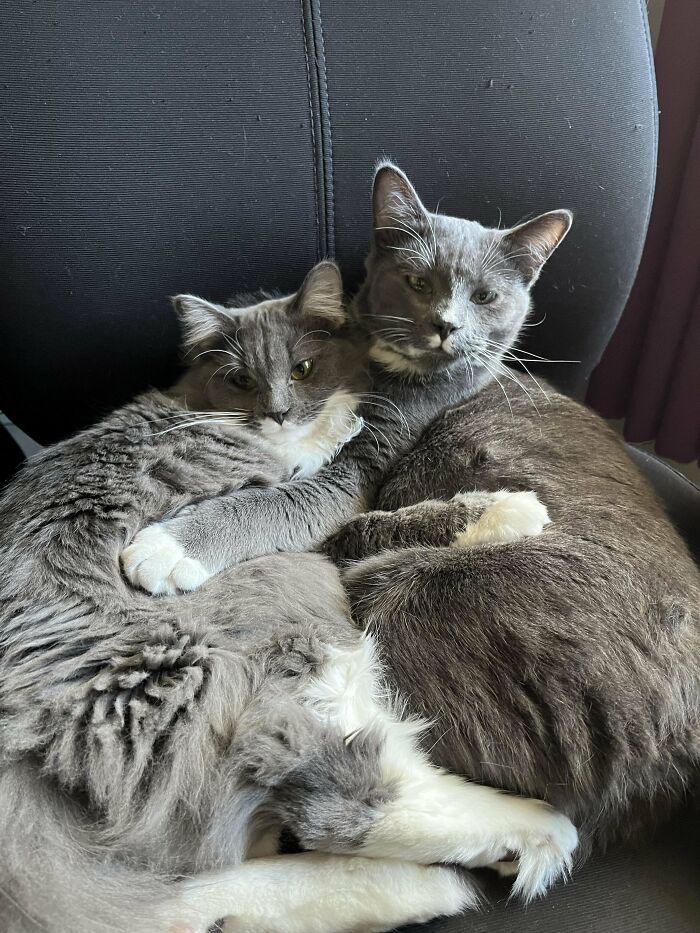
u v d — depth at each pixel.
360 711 0.30
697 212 0.51
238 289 0.43
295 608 0.33
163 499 0.36
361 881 0.28
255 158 0.40
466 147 0.41
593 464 0.39
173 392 0.41
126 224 0.39
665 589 0.32
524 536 0.34
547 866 0.28
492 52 0.39
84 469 0.35
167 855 0.26
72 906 0.23
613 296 0.46
